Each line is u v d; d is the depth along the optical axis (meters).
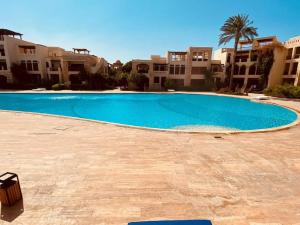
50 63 32.88
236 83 33.00
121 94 26.20
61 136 6.97
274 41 29.33
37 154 5.34
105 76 32.62
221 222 2.92
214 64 34.78
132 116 14.67
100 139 6.70
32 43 34.53
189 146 6.16
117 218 2.96
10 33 31.28
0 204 3.20
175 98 24.23
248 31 26.52
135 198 3.45
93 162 4.88
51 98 22.31
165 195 3.56
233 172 4.50
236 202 3.40
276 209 3.25
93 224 2.83
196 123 12.45
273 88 24.34
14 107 17.64
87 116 14.62
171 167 4.69
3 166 4.61
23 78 30.86
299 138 7.17
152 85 33.59
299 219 3.02
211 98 24.31
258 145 6.36
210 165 4.84
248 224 2.89
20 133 7.31
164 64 34.84
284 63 27.62
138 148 5.91
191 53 33.62
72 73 32.69
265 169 4.68
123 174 4.30
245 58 32.34
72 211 3.09
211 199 3.48
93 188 3.73
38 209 3.12
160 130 7.91
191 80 35.31
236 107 18.42
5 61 30.08
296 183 4.08
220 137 7.18
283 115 14.55
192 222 2.22
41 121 9.31
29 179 4.02
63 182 3.93
